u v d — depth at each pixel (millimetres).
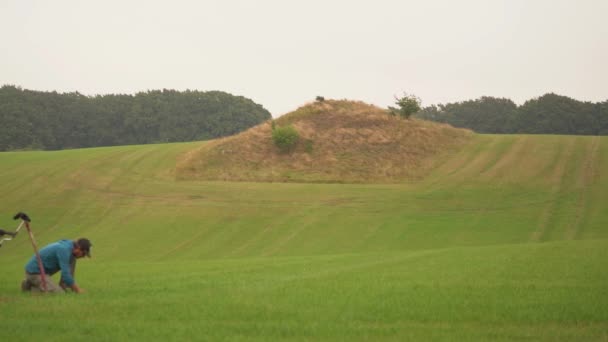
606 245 66625
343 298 31828
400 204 132125
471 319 27000
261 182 152125
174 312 28000
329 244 104938
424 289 35031
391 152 170625
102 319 26422
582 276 40562
